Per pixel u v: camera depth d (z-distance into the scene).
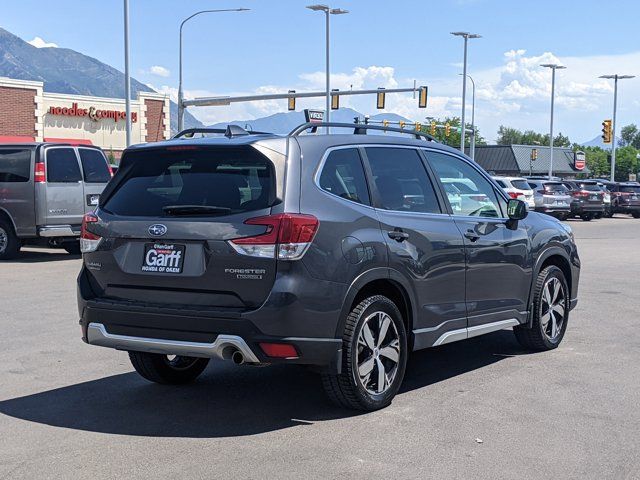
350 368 5.24
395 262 5.55
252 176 5.12
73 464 4.54
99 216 5.50
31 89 48.62
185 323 4.98
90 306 5.37
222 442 4.91
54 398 5.93
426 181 6.21
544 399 5.86
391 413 5.50
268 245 4.87
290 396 5.98
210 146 5.26
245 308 4.91
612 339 8.09
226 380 6.50
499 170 95.50
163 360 6.22
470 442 4.89
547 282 7.45
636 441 4.92
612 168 62.34
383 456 4.64
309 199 5.11
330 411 5.56
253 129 6.55
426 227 5.91
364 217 5.41
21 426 5.25
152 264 5.18
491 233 6.65
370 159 5.77
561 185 34.25
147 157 5.56
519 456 4.65
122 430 5.16
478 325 6.50
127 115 28.28
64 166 14.86
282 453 4.70
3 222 14.97
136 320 5.17
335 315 5.09
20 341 7.89
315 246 4.99
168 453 4.71
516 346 7.82
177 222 5.12
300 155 5.25
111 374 6.66
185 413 5.54
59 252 17.03
